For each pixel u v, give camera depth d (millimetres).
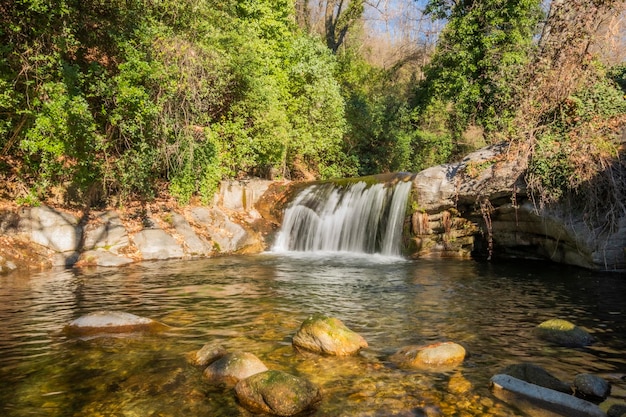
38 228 9797
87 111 9547
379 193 12742
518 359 4324
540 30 16875
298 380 3434
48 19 8945
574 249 9586
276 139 15398
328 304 6582
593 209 9055
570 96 10039
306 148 17906
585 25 10336
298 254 12375
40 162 10305
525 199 10133
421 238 11617
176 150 12039
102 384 3723
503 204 10523
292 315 5945
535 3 15984
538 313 6051
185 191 12938
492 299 6898
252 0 17641
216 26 13867
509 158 10125
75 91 9586
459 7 17469
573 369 4086
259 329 5281
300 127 18141
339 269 9812
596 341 4879
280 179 17047
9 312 5961
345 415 3207
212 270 9539
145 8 11172
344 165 21656
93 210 11227
